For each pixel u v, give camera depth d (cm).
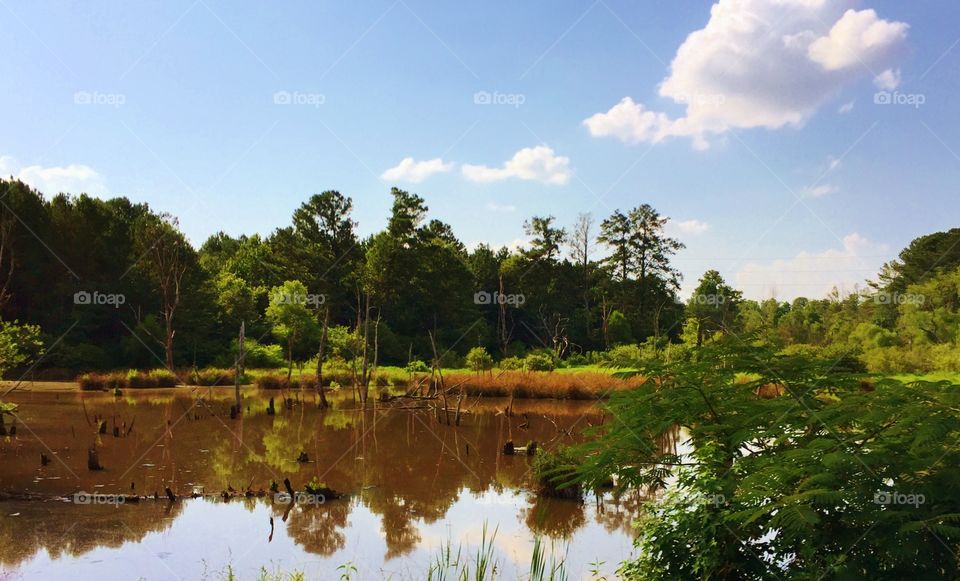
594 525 1260
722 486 504
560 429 2725
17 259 5272
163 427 2611
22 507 1341
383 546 1115
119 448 2105
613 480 1623
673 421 541
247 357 5650
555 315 7638
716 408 548
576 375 4319
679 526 550
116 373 4691
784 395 535
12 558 1028
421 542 1141
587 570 963
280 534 1190
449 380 4238
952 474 422
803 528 432
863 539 435
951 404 438
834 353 552
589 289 8394
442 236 8694
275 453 2094
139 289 5938
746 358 552
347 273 7331
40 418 2734
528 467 1914
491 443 2372
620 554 1052
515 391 3978
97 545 1103
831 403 514
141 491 1512
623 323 7281
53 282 5534
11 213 5272
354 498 1502
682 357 580
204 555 1057
